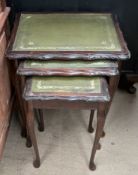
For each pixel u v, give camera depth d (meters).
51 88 1.06
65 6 1.46
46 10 1.48
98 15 1.35
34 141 1.24
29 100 1.05
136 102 1.72
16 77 1.18
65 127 1.55
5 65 1.23
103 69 1.08
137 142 1.47
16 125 1.55
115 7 1.49
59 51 1.10
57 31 1.22
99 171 1.33
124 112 1.65
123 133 1.52
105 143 1.46
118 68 1.17
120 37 1.20
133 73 1.71
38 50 1.10
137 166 1.36
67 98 1.03
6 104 1.31
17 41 1.16
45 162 1.37
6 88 1.29
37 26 1.26
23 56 1.08
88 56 1.08
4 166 1.35
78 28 1.25
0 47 1.13
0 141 1.24
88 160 1.38
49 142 1.47
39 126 1.51
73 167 1.35
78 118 1.61
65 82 1.08
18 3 1.44
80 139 1.48
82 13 1.36
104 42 1.16
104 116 1.12
